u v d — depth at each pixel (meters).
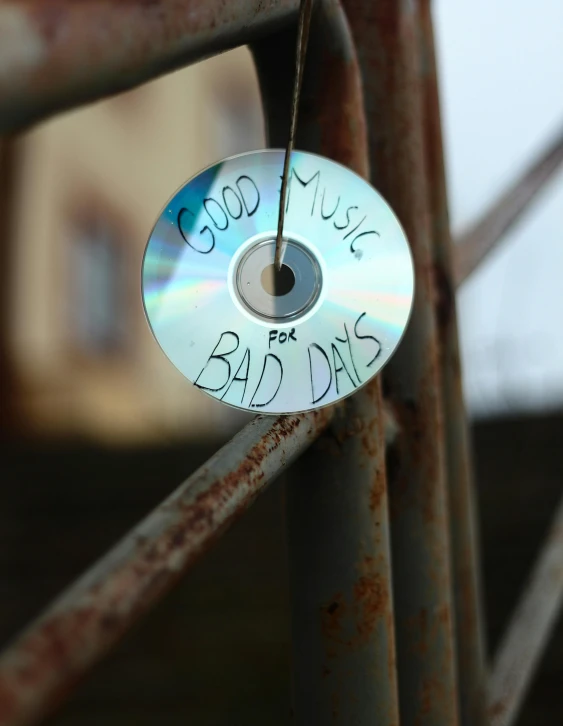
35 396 7.48
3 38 0.57
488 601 2.71
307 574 0.82
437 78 0.99
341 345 0.77
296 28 0.77
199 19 0.65
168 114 9.79
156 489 3.53
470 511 0.98
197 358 0.76
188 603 3.05
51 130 8.13
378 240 0.79
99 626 0.61
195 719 2.83
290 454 0.75
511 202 1.12
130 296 9.09
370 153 0.90
